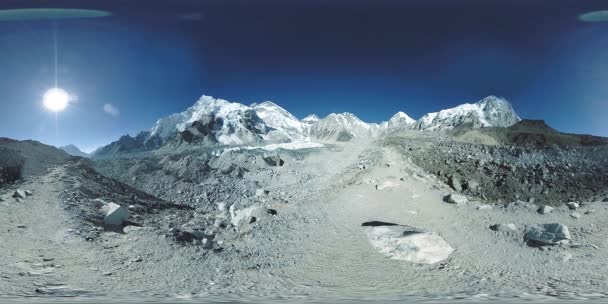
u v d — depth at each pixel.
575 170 43.97
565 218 28.55
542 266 21.91
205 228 29.03
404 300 16.77
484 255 23.58
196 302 16.14
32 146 38.03
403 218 28.72
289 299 17.06
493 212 30.16
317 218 29.45
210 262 23.06
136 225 27.91
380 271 21.83
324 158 77.31
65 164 36.84
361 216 29.39
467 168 44.62
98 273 20.09
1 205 26.11
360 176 37.50
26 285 17.53
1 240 21.97
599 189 38.62
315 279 20.88
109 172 79.38
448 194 33.38
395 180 35.75
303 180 61.06
